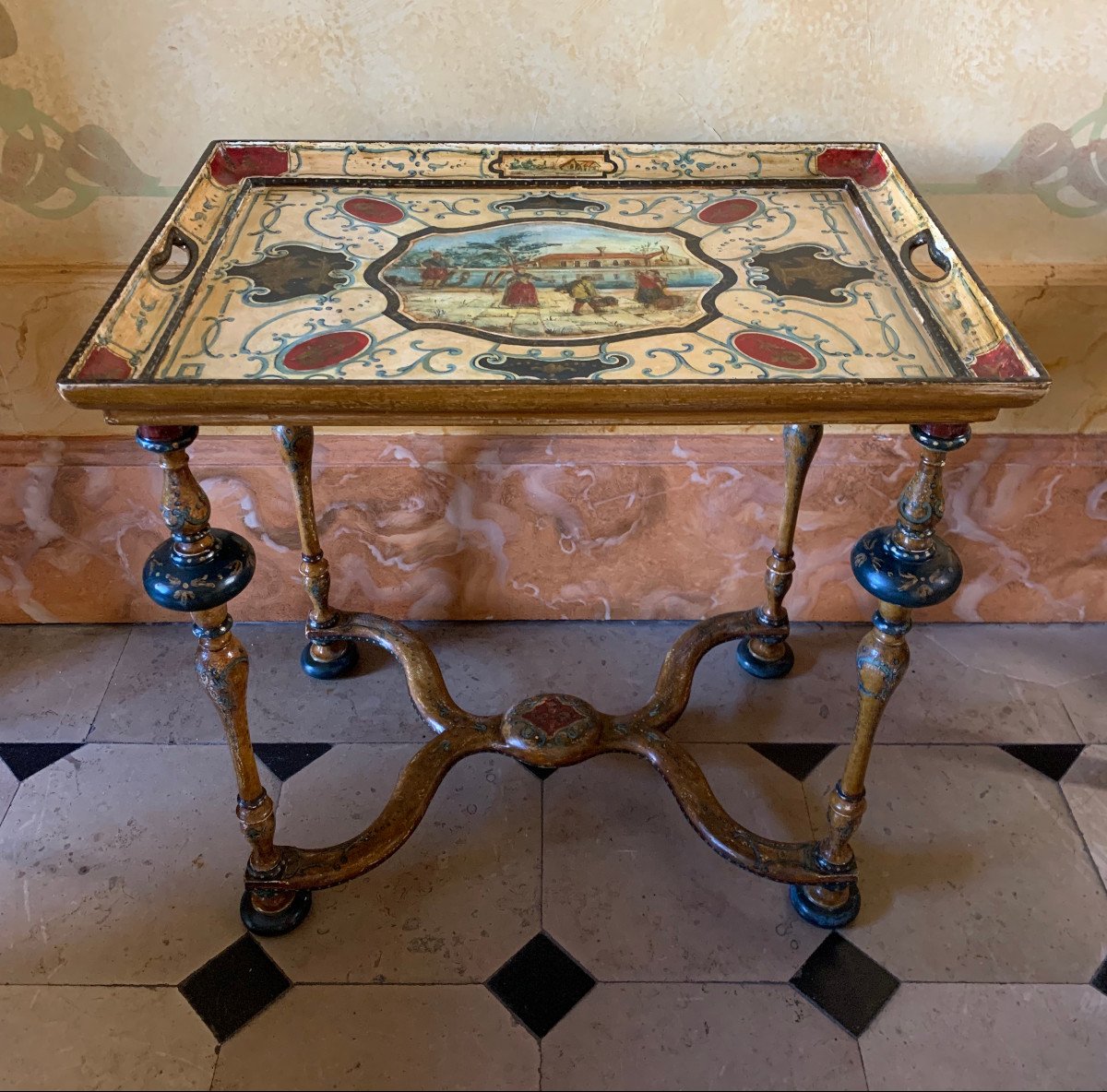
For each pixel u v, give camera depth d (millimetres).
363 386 964
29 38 1388
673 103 1514
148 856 1508
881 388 972
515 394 974
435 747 1522
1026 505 1808
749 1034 1304
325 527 1805
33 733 1699
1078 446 1762
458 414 1010
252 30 1415
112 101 1456
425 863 1508
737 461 1751
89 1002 1325
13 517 1771
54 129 1469
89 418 1715
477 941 1407
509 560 1865
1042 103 1496
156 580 1079
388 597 1910
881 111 1516
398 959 1383
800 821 1584
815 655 1892
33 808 1573
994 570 1892
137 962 1371
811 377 1009
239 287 1163
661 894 1472
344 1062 1271
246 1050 1280
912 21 1433
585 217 1348
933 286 1183
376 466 1737
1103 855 1534
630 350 1059
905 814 1587
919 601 1085
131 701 1766
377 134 1526
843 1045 1293
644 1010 1327
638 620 1963
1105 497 1796
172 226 1205
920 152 1551
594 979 1362
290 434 1519
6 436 1723
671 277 1209
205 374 1000
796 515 1662
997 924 1435
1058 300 1648
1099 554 1867
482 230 1309
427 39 1438
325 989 1348
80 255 1586
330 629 1764
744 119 1528
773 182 1422
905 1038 1301
